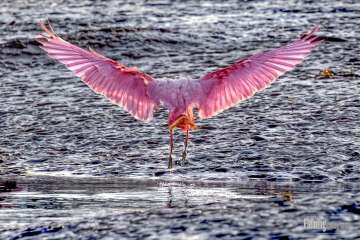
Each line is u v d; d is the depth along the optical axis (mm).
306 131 15883
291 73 20094
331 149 14812
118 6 28328
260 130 15984
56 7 28281
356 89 18688
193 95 9938
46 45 9703
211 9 27562
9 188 12867
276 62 9562
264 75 9609
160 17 26500
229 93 9867
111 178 13711
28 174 14094
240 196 11844
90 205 11414
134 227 9422
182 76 20703
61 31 24719
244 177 13578
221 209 10031
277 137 15555
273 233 8922
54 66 21844
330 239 8680
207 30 24719
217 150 14953
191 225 9336
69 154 15266
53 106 18328
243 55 22375
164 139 15758
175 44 23469
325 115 16844
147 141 15695
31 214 10891
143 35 23938
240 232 8992
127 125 16703
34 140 16172
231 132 15898
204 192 12312
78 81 20344
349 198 10320
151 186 12945
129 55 22766
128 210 10883
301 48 9508
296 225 9164
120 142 15758
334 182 13195
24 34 24500
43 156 15203
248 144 15211
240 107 17422
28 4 28906
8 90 19797
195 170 14047
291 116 16844
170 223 9461
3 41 23453
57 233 9492
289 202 10258
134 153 15109
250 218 9500
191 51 22938
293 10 27062
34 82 20422
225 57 22219
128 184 13141
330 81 19375
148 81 10094
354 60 21141
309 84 19156
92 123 16969
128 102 9977
